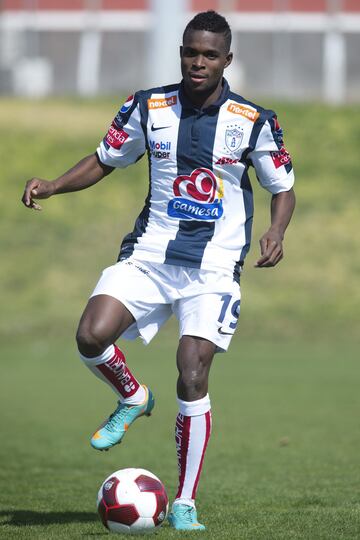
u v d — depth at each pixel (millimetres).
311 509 20406
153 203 18844
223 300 18375
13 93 112312
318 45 112062
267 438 33469
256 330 68625
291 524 18359
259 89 111312
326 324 70188
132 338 19016
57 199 88688
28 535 17328
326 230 84188
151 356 58812
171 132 18328
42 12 112875
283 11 111938
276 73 111562
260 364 55531
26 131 98812
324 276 77750
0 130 98625
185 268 18516
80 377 51406
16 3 113062
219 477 26078
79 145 96500
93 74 112812
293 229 84125
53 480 25625
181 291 18516
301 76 112062
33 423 37344
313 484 24609
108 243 82812
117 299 18156
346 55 112000
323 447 31500
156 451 31328
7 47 113125
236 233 18703
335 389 46156
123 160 19234
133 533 17328
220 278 18484
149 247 18672
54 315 71938
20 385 48312
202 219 18531
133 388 18594
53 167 93000
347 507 20594
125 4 112250
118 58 112500
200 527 17922
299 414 39062
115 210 87500
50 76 113438
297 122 101250
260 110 18375
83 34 112812
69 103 107750
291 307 72875
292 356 59094
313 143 97875
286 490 23594
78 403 42750
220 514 19797
